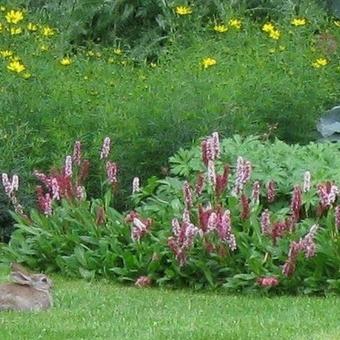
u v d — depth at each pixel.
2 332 10.41
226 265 12.76
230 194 13.52
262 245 12.72
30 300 11.46
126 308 11.66
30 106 15.82
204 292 12.69
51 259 13.77
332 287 12.35
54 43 18.86
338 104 17.22
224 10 20.22
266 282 12.35
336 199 13.32
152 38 21.78
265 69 16.75
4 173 14.16
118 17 22.34
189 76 16.19
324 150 14.41
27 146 15.38
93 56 19.11
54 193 14.05
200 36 19.17
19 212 14.11
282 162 14.12
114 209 14.60
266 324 10.80
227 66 16.78
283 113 16.12
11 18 17.47
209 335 10.26
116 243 13.35
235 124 15.58
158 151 15.46
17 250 13.91
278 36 17.42
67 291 12.50
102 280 13.18
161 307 11.74
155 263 12.95
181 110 15.65
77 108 16.08
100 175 15.34
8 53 16.56
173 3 21.41
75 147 14.51
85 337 10.27
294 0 21.20
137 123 15.60
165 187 14.17
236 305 11.86
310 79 16.59
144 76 17.33
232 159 14.32
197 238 12.87
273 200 13.78
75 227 13.87
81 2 22.14
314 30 19.25
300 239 12.54
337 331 10.50
